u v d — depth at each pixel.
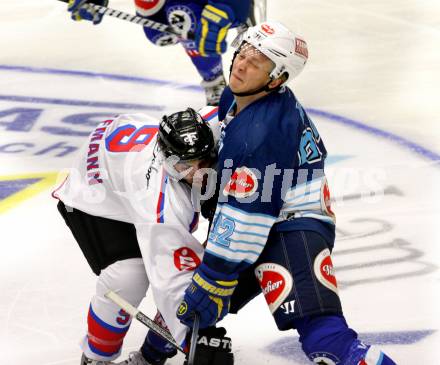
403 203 16.06
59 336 11.92
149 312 12.54
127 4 30.77
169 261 9.30
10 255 14.08
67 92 22.61
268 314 12.59
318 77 23.69
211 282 8.87
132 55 25.58
